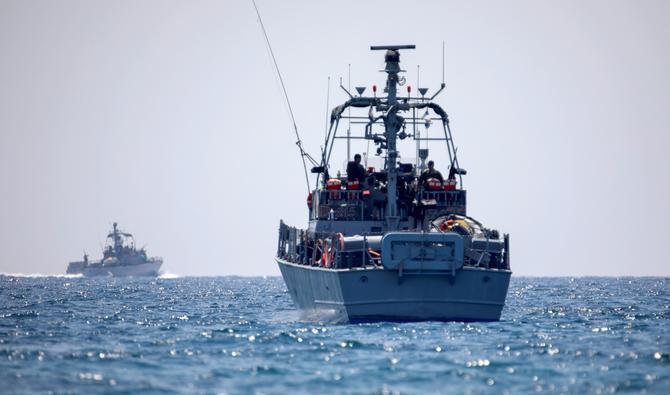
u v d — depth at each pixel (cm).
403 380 11788
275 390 11250
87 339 16000
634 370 12469
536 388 11350
